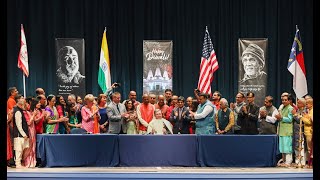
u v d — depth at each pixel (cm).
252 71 1220
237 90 1300
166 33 1305
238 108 999
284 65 1305
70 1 1297
